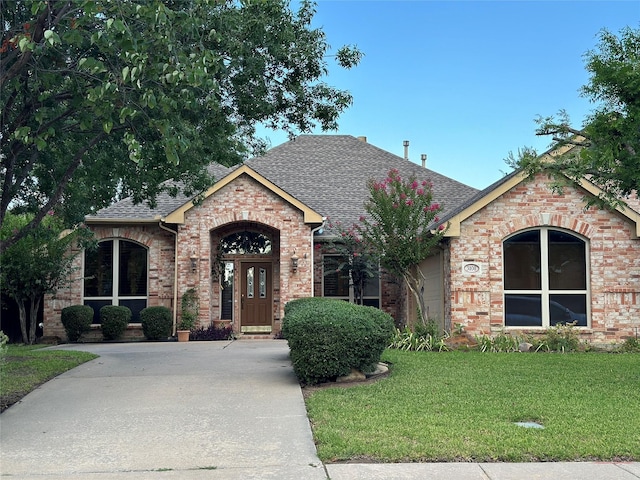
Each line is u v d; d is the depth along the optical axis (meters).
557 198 15.25
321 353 9.16
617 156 9.44
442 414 7.18
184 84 9.02
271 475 5.28
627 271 15.07
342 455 5.70
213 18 9.61
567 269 15.29
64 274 17.72
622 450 5.79
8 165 10.74
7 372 10.46
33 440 6.45
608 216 15.15
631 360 12.10
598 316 14.98
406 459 5.62
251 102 11.15
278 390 8.90
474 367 10.87
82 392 8.92
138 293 18.98
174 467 5.53
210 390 8.94
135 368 11.16
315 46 11.30
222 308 19.59
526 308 15.22
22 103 10.55
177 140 8.17
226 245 19.78
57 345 16.94
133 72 7.30
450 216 16.38
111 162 12.21
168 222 17.86
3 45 8.67
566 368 10.82
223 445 6.19
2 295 18.53
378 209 15.06
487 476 5.22
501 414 7.16
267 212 18.22
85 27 8.71
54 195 11.20
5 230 16.86
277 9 10.22
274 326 19.36
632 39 9.45
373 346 9.44
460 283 15.14
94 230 18.80
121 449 6.10
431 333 14.48
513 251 15.41
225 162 13.01
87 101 8.39
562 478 5.18
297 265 18.05
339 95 12.02
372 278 18.83
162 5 7.44
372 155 24.33
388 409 7.45
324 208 20.77
